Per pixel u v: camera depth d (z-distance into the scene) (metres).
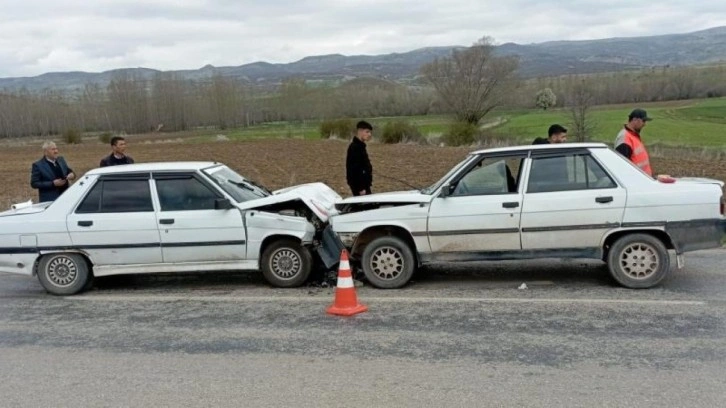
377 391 4.53
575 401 4.23
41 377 5.11
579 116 28.64
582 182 7.20
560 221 7.14
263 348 5.58
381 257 7.57
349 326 6.12
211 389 4.70
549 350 5.22
